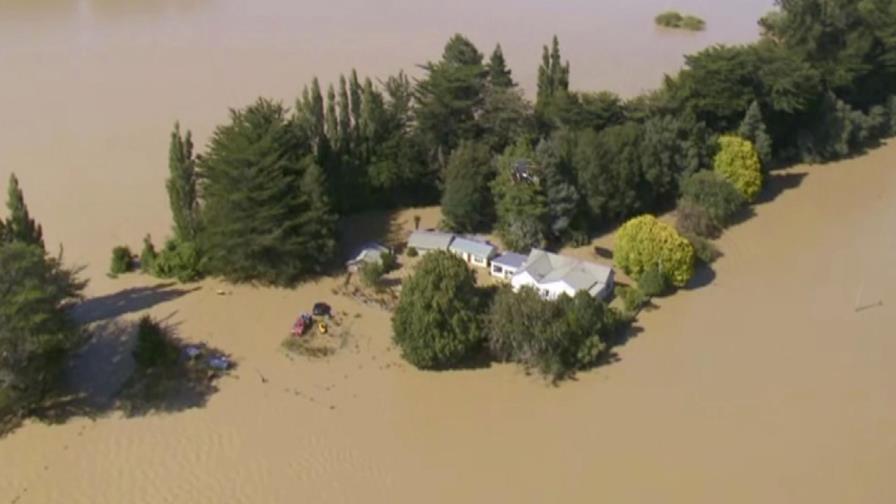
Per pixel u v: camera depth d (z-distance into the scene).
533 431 64.56
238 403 66.31
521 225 84.88
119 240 87.31
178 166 80.69
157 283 80.38
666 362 71.81
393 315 74.38
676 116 98.00
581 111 95.81
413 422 65.19
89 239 87.19
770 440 64.00
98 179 98.88
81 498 57.72
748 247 89.44
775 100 102.88
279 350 71.94
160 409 65.50
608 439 63.91
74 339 64.19
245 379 68.69
